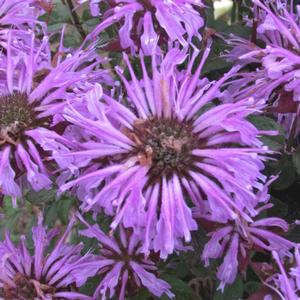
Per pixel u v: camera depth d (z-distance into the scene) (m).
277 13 0.20
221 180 0.15
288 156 0.20
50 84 0.17
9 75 0.17
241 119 0.15
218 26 0.24
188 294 0.19
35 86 0.17
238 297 0.18
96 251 0.18
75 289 0.17
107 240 0.17
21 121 0.16
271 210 0.21
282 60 0.17
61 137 0.16
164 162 0.15
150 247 0.15
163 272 0.19
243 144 0.16
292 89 0.17
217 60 0.22
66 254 0.17
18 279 0.17
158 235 0.14
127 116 0.16
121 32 0.18
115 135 0.15
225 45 0.23
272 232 0.17
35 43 0.20
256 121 0.19
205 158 0.15
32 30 0.19
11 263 0.18
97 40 0.20
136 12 0.18
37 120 0.17
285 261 0.17
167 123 0.16
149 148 0.15
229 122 0.15
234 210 0.16
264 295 0.16
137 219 0.14
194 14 0.17
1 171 0.15
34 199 0.19
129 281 0.18
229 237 0.17
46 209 0.20
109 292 0.18
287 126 0.21
